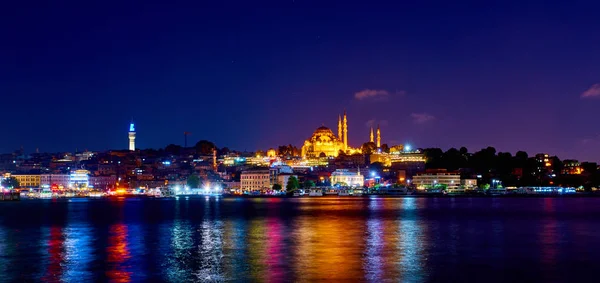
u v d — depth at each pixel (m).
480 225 196.00
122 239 154.75
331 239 153.25
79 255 125.25
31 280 99.56
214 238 156.62
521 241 148.00
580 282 97.19
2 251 131.75
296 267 109.38
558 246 138.25
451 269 107.38
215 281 97.94
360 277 100.31
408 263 113.56
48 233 171.75
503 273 103.94
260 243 145.00
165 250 132.50
